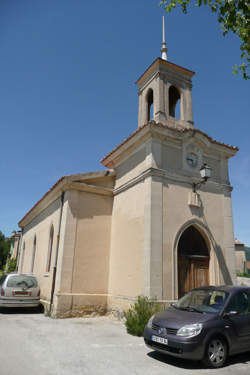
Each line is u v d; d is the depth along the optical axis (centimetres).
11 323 896
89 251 1139
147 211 978
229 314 562
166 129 1066
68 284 1062
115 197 1236
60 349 605
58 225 1197
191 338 508
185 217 1041
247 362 556
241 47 638
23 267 1905
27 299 1135
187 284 1000
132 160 1164
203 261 1064
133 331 777
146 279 912
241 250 3491
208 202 1125
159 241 952
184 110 1275
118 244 1137
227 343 545
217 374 481
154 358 564
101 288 1127
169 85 1272
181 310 619
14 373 453
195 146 1157
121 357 564
